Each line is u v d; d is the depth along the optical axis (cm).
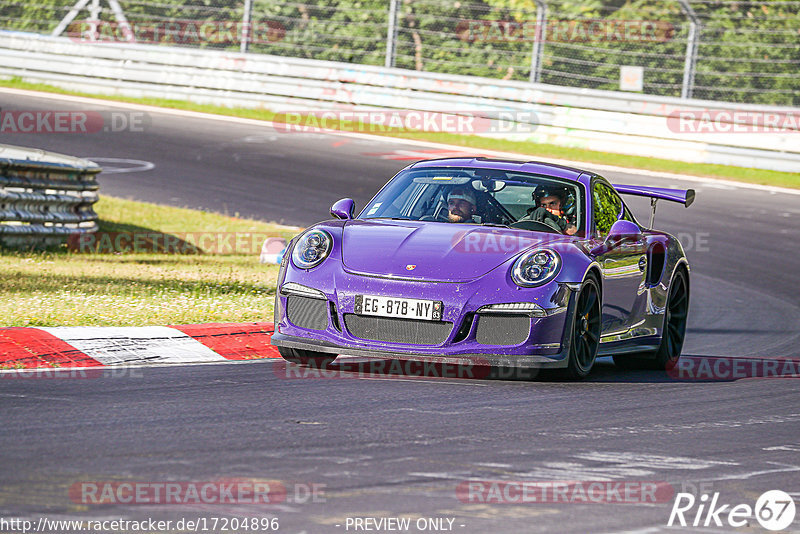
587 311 2164
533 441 1573
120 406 1666
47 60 8412
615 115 7344
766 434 1739
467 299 2023
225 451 1405
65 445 1391
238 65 8144
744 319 3509
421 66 9050
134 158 6306
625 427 1722
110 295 2936
